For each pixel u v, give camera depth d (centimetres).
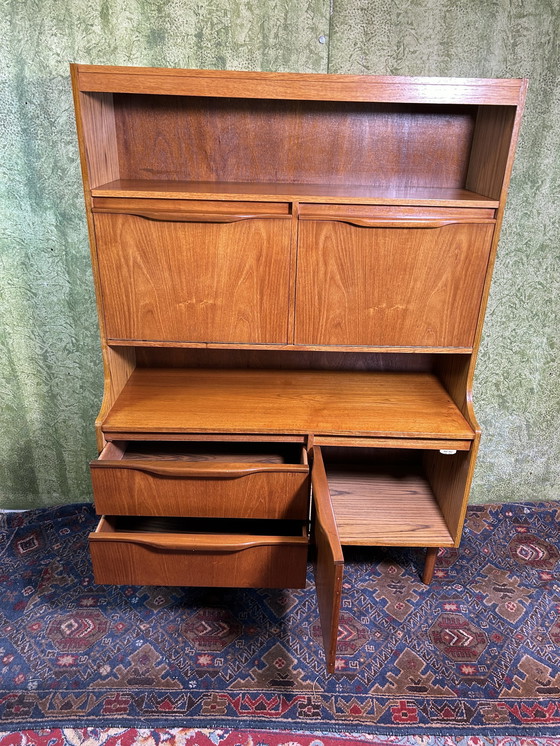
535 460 205
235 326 144
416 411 154
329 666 117
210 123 147
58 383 188
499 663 149
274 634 156
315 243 134
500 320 182
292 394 162
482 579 177
